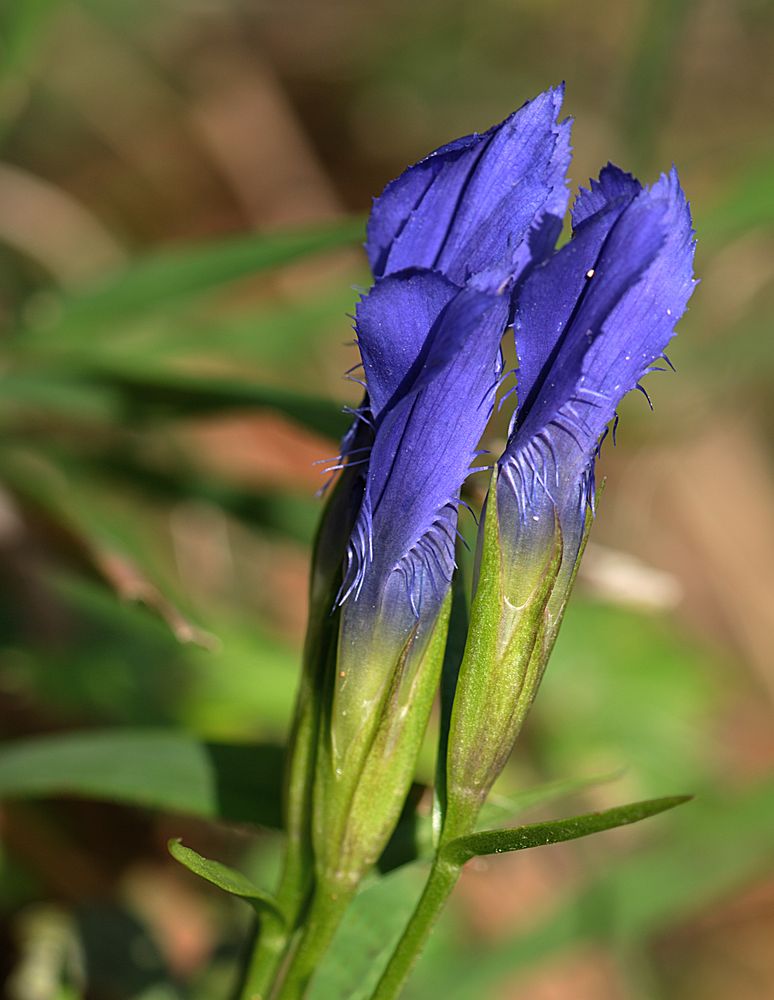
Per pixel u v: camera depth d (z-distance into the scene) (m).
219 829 0.27
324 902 0.18
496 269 0.16
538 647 0.17
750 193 0.30
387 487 0.17
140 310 0.28
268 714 0.28
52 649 0.27
